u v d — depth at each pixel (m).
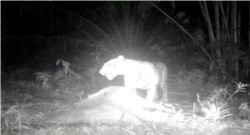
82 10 12.95
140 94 9.23
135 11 12.24
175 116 6.12
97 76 10.84
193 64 11.48
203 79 10.13
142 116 6.17
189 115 6.74
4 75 11.87
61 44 13.05
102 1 12.51
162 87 7.53
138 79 6.71
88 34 13.07
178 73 10.67
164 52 11.49
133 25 12.53
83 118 6.00
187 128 5.84
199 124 6.02
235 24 10.72
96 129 5.59
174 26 12.08
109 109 6.21
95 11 12.88
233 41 10.77
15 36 13.12
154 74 6.83
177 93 9.13
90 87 10.00
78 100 8.05
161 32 12.38
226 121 6.34
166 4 12.19
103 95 6.45
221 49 10.72
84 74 11.38
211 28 10.89
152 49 11.44
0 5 12.10
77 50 13.71
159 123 5.96
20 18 14.51
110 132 5.54
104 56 12.64
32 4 11.90
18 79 11.35
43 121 5.96
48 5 12.08
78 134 5.45
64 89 9.41
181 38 11.95
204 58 11.11
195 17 12.75
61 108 7.01
